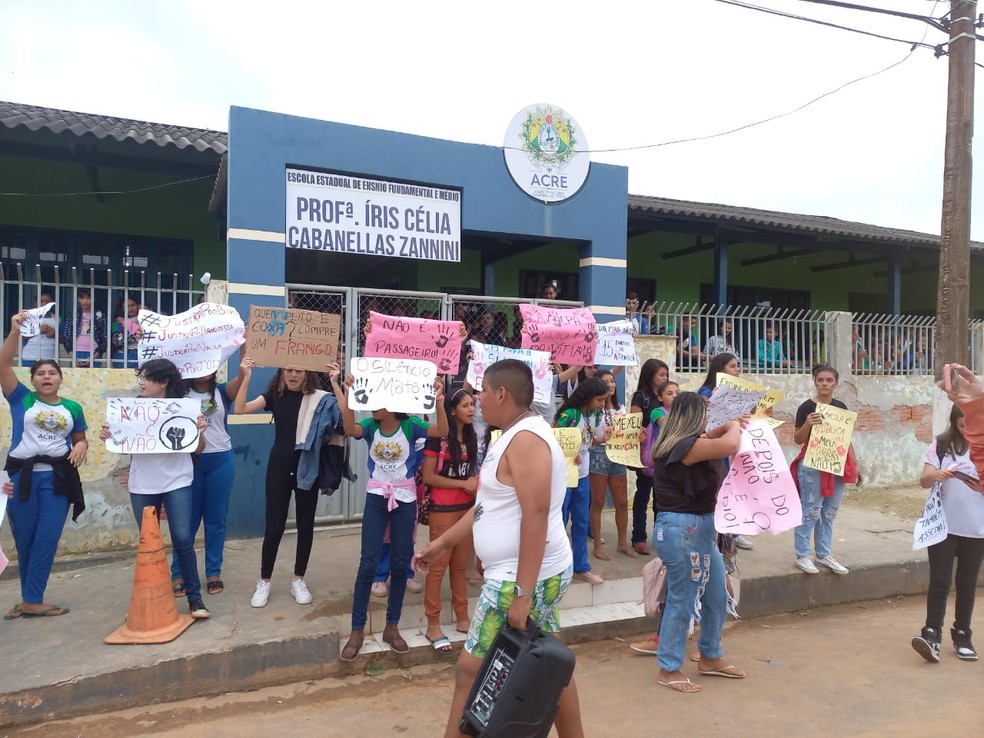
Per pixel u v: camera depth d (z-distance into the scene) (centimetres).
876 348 1089
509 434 300
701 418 434
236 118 647
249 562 596
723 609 465
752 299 1555
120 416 457
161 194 1000
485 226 761
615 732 396
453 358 554
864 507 931
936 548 495
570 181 802
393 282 1233
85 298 636
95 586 541
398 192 721
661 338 886
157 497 478
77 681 396
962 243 803
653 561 488
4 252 920
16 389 476
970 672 480
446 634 495
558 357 646
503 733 269
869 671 484
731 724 405
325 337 503
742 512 477
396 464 457
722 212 1249
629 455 582
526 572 283
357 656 457
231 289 650
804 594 620
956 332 805
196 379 508
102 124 902
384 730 394
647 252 1416
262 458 661
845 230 1247
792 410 992
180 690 419
